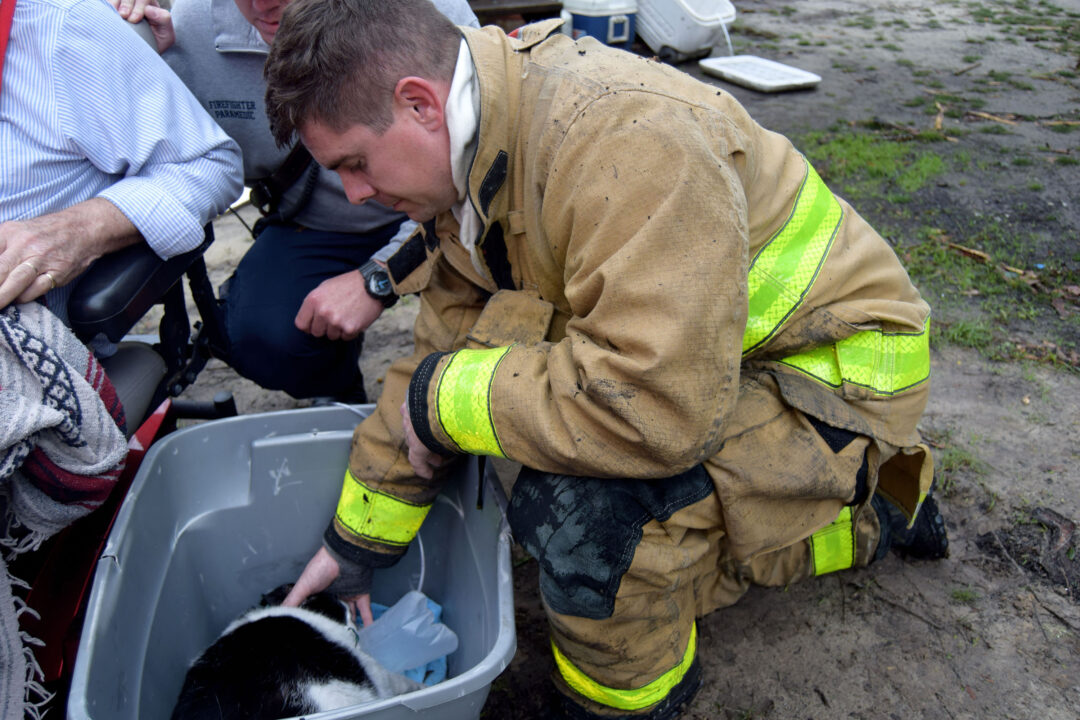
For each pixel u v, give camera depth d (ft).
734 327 3.88
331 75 3.91
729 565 5.47
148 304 5.10
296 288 7.00
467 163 4.25
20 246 4.41
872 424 4.72
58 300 4.89
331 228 7.22
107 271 4.88
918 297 5.10
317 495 6.01
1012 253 10.33
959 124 14.78
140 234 5.00
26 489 4.29
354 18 3.88
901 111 15.51
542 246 4.39
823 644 5.74
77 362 4.46
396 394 5.36
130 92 5.14
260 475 5.83
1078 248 10.41
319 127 4.12
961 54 19.20
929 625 5.80
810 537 5.66
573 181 3.96
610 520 4.34
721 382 3.89
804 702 5.37
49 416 4.07
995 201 11.68
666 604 4.63
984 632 5.72
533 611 6.18
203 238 5.36
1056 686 5.34
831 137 14.15
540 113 4.12
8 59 4.75
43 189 4.93
